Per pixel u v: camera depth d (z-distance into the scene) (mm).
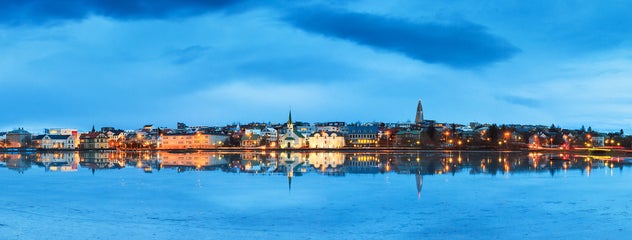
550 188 68250
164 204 55750
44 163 141250
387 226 43719
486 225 43750
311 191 66188
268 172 99375
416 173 93938
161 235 41250
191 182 79375
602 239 39094
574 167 111688
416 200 57188
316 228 43312
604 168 108688
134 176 91688
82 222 46156
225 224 45000
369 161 140250
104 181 81750
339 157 171500
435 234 40844
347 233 41469
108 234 41594
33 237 40781
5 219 47562
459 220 45844
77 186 73938
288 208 52469
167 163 137500
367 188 69062
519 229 42250
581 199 57562
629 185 72250
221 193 64750
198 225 44625
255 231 42406
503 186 70625
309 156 183000
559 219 46031
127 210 52062
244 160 152875
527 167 110938
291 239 39938
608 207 52125
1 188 71375
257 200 58219
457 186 70750
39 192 66688
